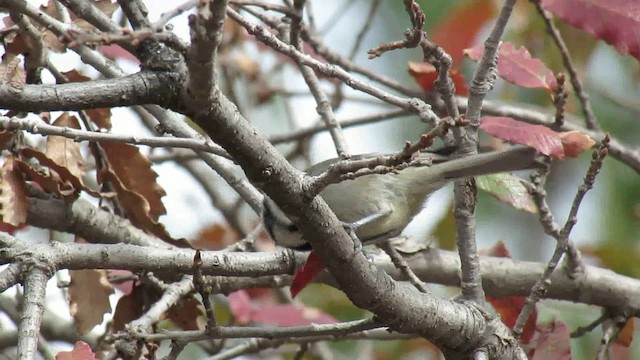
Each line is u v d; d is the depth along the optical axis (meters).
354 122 11.34
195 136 8.67
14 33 8.07
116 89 5.81
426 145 5.73
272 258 8.11
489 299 10.16
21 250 6.96
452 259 10.30
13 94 5.68
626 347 10.31
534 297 7.89
